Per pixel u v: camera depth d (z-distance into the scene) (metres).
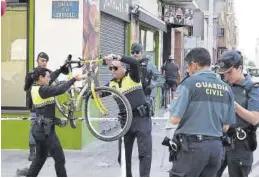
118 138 6.95
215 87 4.84
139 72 7.10
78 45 10.17
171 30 23.80
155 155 10.23
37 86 6.76
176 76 19.36
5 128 10.38
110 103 9.52
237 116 5.37
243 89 5.39
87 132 10.62
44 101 6.70
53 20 10.23
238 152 5.40
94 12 10.98
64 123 7.06
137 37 16.20
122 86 7.09
